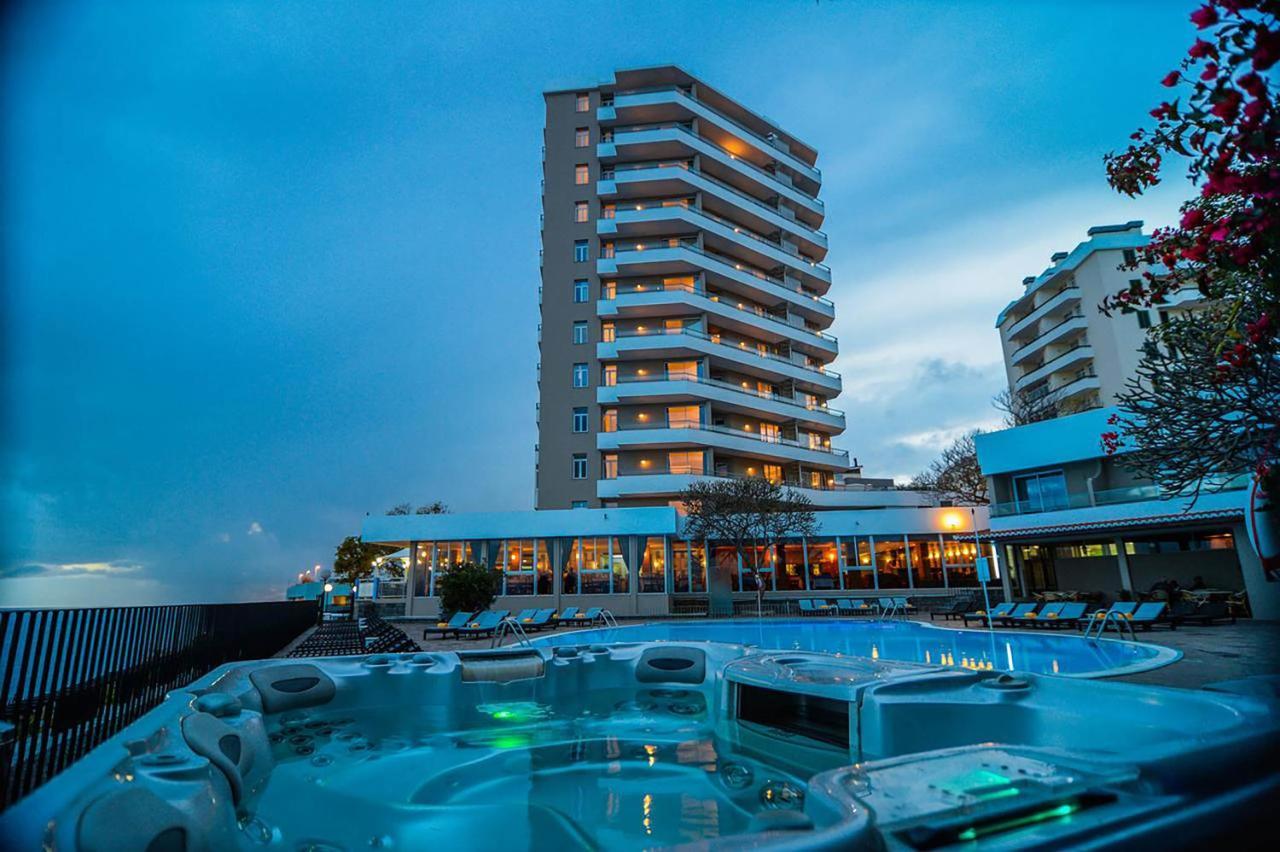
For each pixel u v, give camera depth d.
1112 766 2.19
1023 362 44.28
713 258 38.94
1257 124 2.17
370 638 14.83
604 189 39.50
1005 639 13.53
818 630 16.92
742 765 4.65
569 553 24.36
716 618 21.78
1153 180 4.16
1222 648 10.12
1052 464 20.80
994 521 22.12
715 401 36.88
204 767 2.91
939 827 1.72
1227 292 4.39
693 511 25.36
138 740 2.99
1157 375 6.51
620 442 35.31
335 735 5.62
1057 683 4.30
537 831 3.46
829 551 26.25
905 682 4.73
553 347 38.06
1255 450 6.05
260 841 3.32
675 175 38.94
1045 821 1.82
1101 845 1.73
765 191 44.78
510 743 5.38
